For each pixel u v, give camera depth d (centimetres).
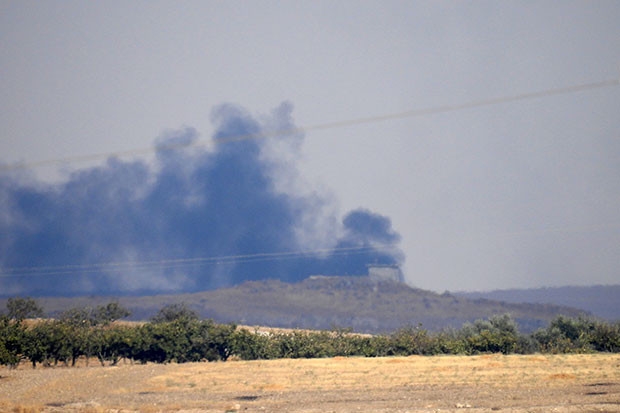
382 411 18388
